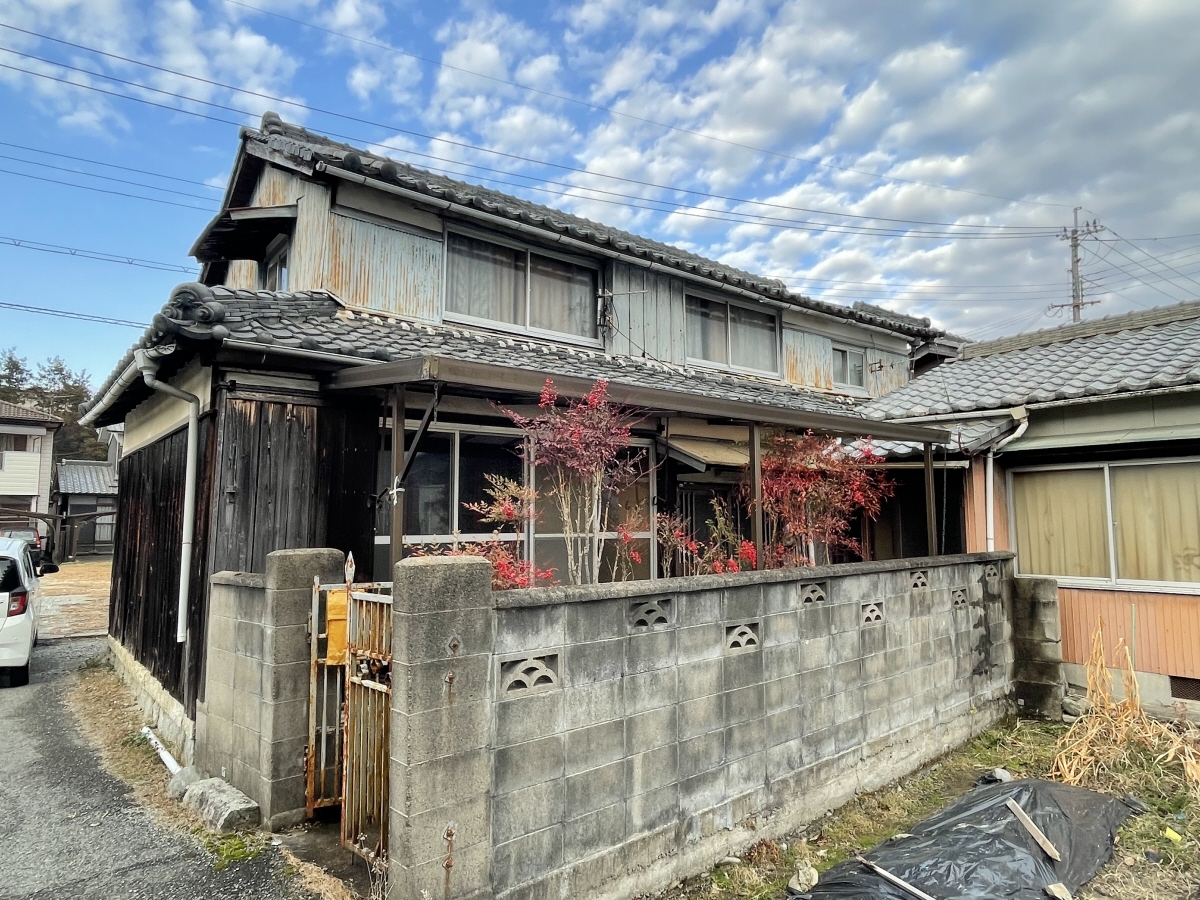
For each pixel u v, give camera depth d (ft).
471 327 26.40
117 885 11.30
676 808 12.52
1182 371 22.63
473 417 21.65
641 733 12.08
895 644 18.48
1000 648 23.32
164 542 21.99
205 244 27.40
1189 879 13.28
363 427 19.15
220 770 14.80
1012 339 35.81
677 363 33.12
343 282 23.27
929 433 23.80
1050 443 25.13
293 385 18.02
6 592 26.16
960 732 20.74
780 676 14.94
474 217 25.77
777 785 14.62
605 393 16.61
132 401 27.48
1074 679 24.81
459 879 9.46
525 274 28.37
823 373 40.96
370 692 11.58
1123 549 24.20
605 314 30.22
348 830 11.84
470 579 9.89
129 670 25.61
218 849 12.20
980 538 26.21
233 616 14.71
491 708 10.04
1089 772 17.66
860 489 25.46
